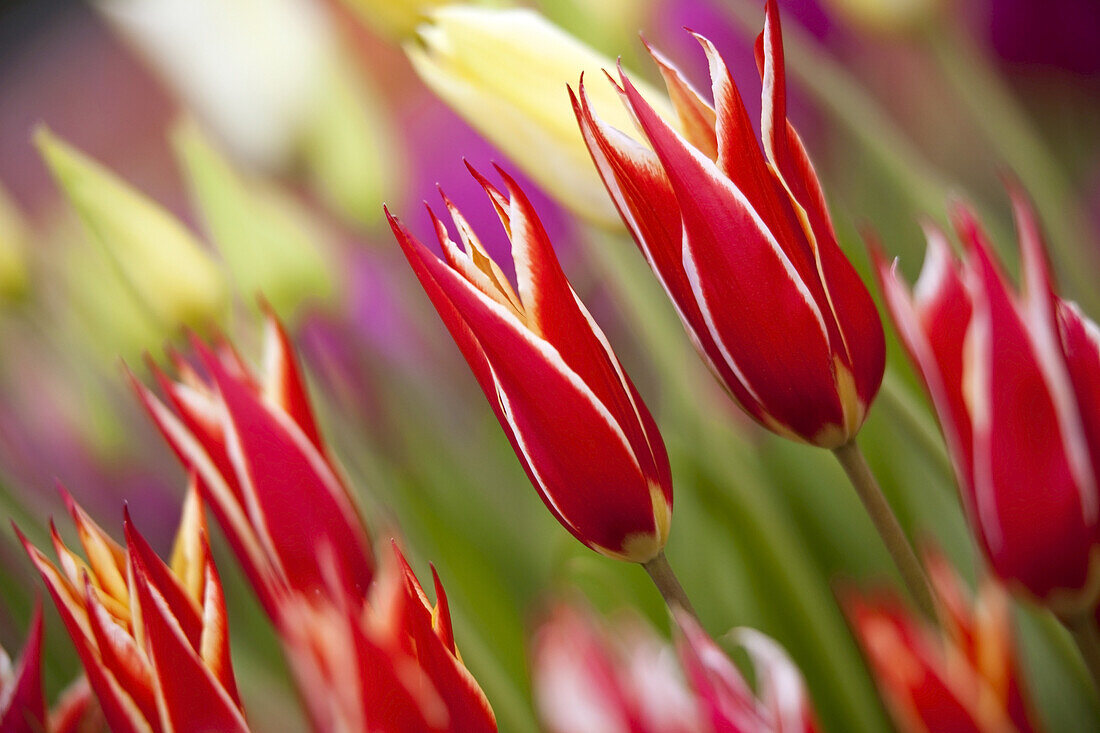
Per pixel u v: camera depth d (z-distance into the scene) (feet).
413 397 3.05
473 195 3.13
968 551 2.51
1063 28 3.12
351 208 2.95
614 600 2.32
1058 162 3.25
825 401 1.84
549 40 2.00
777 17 1.81
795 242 1.83
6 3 12.81
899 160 2.63
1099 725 2.20
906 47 3.01
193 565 1.88
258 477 1.91
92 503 3.43
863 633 1.74
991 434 1.77
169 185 9.46
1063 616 1.80
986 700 1.76
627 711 1.66
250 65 2.73
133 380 1.96
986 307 1.76
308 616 1.75
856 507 2.51
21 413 3.53
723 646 2.42
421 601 1.78
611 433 1.83
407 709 1.73
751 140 1.81
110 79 11.15
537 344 1.81
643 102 1.80
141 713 1.80
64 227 3.07
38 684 1.93
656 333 2.51
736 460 2.39
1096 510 1.77
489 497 3.02
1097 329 1.78
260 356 2.48
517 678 2.48
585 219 2.04
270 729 2.43
